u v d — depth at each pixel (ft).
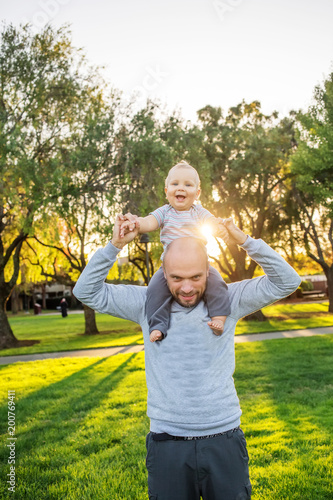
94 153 51.98
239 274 78.59
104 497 12.31
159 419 6.68
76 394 25.40
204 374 6.64
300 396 21.93
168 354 6.74
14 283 62.03
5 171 48.44
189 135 58.44
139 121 54.54
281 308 110.32
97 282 6.93
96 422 19.51
